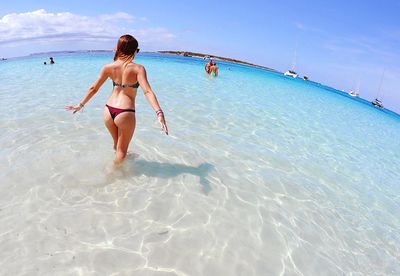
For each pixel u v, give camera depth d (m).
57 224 2.89
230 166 4.92
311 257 3.13
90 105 7.82
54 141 4.92
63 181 3.63
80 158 4.26
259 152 5.92
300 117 11.04
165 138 5.66
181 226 3.12
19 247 2.56
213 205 3.63
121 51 3.62
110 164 4.13
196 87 13.66
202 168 4.59
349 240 3.68
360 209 4.59
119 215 3.14
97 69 18.58
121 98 3.67
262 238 3.21
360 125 13.15
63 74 14.98
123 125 3.67
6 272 2.29
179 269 2.56
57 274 2.33
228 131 6.98
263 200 4.03
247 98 12.88
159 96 10.04
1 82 11.49
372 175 6.31
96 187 3.59
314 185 4.96
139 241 2.81
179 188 3.86
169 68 23.75
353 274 3.08
